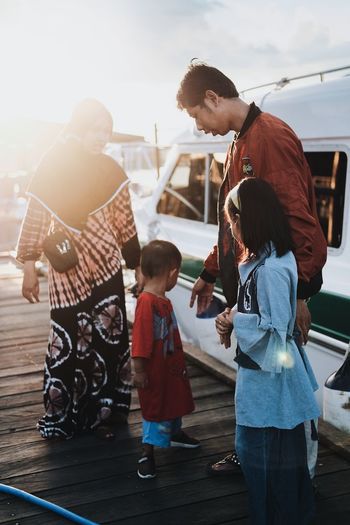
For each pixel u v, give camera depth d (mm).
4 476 3385
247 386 2549
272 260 2459
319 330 3996
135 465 3490
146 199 6570
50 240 3570
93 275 3711
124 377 3934
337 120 3883
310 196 2865
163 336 3342
